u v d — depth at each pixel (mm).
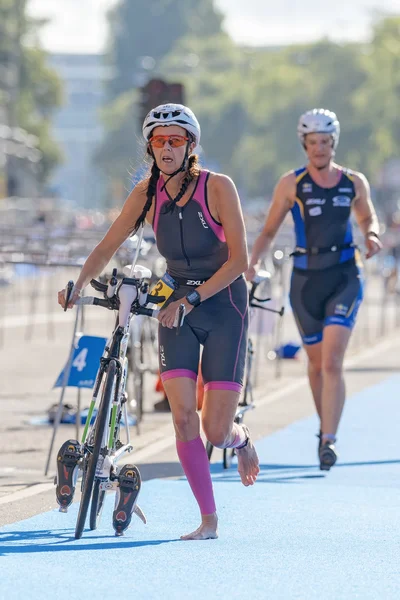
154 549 13203
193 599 11172
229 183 13633
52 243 37031
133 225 14086
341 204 19453
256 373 30047
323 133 19266
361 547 13594
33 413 25234
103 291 13906
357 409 26203
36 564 12359
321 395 19750
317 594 11445
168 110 13430
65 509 13914
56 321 49469
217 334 13820
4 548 13109
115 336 13602
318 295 19531
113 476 13828
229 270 13609
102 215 89125
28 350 38406
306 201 19453
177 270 14047
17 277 72812
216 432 13953
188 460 13898
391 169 136875
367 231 19734
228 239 13641
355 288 19469
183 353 13789
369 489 17562
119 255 24016
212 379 13898
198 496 13938
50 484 17469
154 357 29797
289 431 23031
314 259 19500
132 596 11219
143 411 25344
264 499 16656
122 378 13766
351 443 21906
